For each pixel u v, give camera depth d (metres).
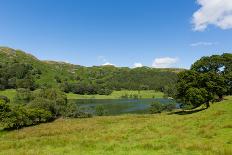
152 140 29.58
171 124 41.78
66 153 24.92
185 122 41.56
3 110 71.94
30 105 99.88
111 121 60.03
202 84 69.19
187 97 68.06
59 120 83.06
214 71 76.06
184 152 23.02
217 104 57.28
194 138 28.78
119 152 24.34
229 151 21.44
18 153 24.91
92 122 61.25
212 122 36.94
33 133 50.03
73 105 118.62
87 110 156.25
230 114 41.25
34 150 26.81
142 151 24.27
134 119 59.59
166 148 25.02
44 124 69.75
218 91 69.62
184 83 69.62
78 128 50.34
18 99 158.12
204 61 77.69
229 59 76.69
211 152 22.06
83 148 27.28
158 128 39.22
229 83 75.38
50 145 31.06
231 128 31.58
